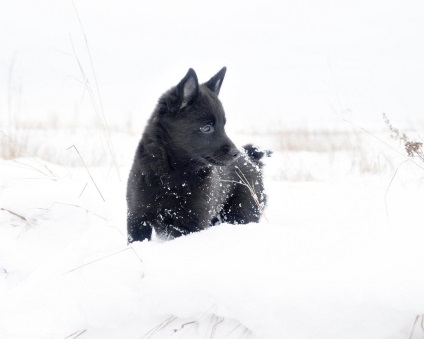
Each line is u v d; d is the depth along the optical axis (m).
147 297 2.79
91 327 2.81
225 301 2.67
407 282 2.61
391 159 8.53
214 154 4.37
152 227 4.36
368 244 3.25
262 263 2.98
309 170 8.46
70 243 3.60
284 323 2.59
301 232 3.54
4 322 2.93
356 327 2.55
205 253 3.21
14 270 3.46
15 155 6.53
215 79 4.89
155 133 4.29
